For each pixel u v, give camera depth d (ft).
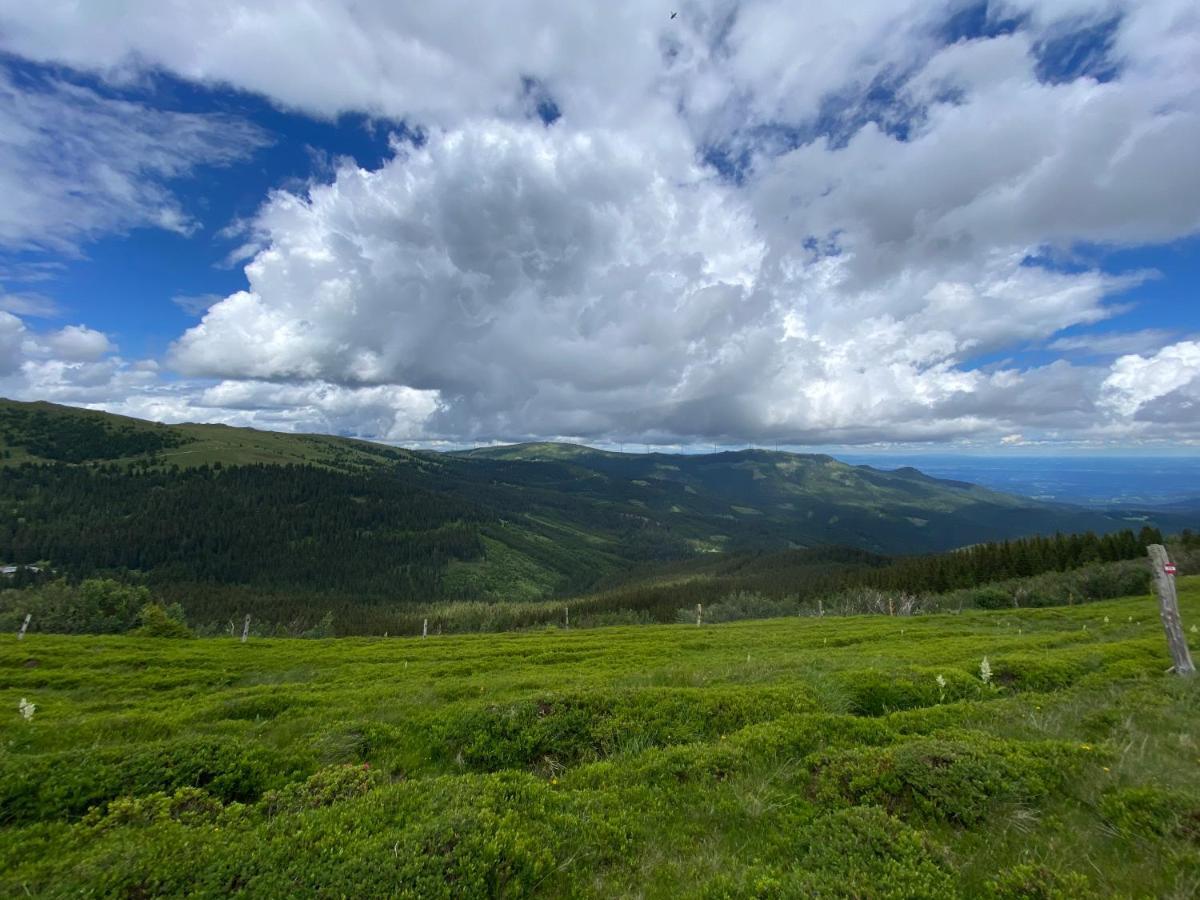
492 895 19.47
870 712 46.60
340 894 18.20
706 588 540.52
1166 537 292.20
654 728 38.83
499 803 25.61
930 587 337.72
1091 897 17.67
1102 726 35.99
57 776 29.12
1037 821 23.29
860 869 19.83
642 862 21.97
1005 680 56.08
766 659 79.41
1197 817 21.68
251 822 25.12
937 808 24.43
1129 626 103.81
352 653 131.64
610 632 184.55
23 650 126.62
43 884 19.75
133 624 276.00
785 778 28.71
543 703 42.32
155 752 31.89
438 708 49.47
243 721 49.21
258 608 611.88
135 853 20.81
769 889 18.95
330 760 35.32
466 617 551.59
